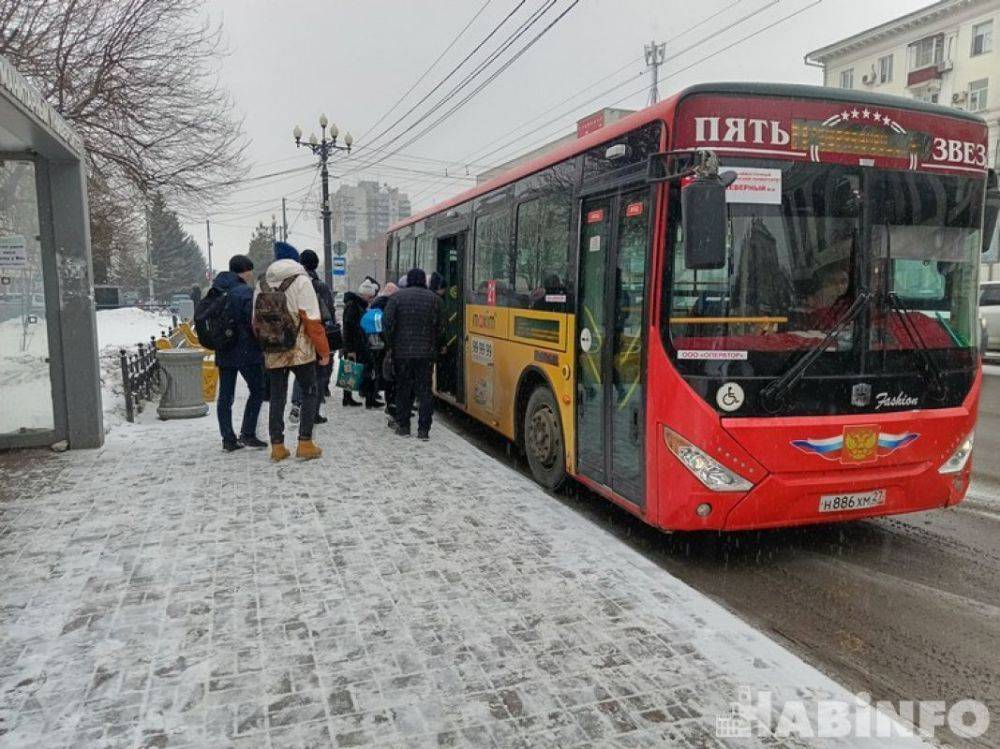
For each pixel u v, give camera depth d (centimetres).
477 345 890
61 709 303
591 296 582
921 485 486
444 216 1045
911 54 3916
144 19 1591
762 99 459
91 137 1656
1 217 719
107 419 914
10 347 740
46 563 455
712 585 477
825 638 403
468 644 359
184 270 9262
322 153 2564
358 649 353
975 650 389
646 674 333
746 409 454
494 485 635
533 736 287
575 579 436
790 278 459
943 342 492
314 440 816
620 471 536
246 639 363
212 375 1177
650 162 465
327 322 920
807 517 469
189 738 285
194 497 593
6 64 499
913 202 484
